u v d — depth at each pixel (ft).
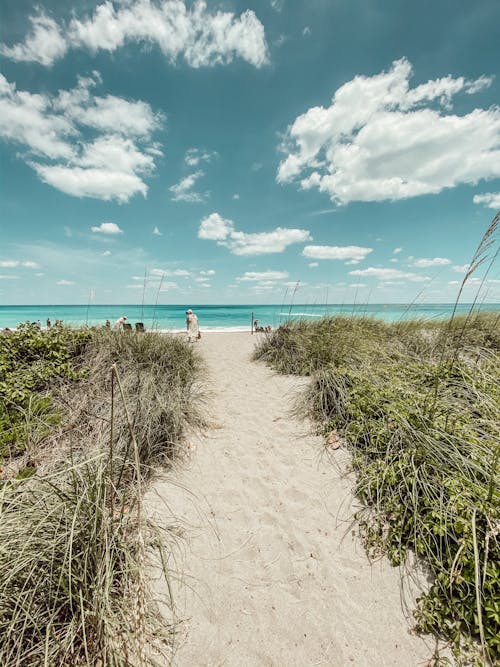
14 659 5.09
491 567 6.09
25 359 15.93
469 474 8.06
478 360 14.73
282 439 13.41
